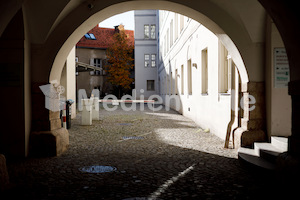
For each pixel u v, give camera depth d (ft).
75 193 13.76
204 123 38.50
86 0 22.97
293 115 13.52
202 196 13.34
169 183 15.37
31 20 22.06
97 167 18.92
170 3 23.77
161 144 27.63
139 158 21.71
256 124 22.99
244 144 22.76
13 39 21.35
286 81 21.58
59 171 17.90
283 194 13.28
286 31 13.08
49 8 21.61
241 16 22.02
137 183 15.37
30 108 22.80
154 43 132.67
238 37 22.88
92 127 40.52
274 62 21.57
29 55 22.52
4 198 13.08
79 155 22.85
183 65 57.00
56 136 22.82
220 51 30.63
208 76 35.68
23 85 21.65
